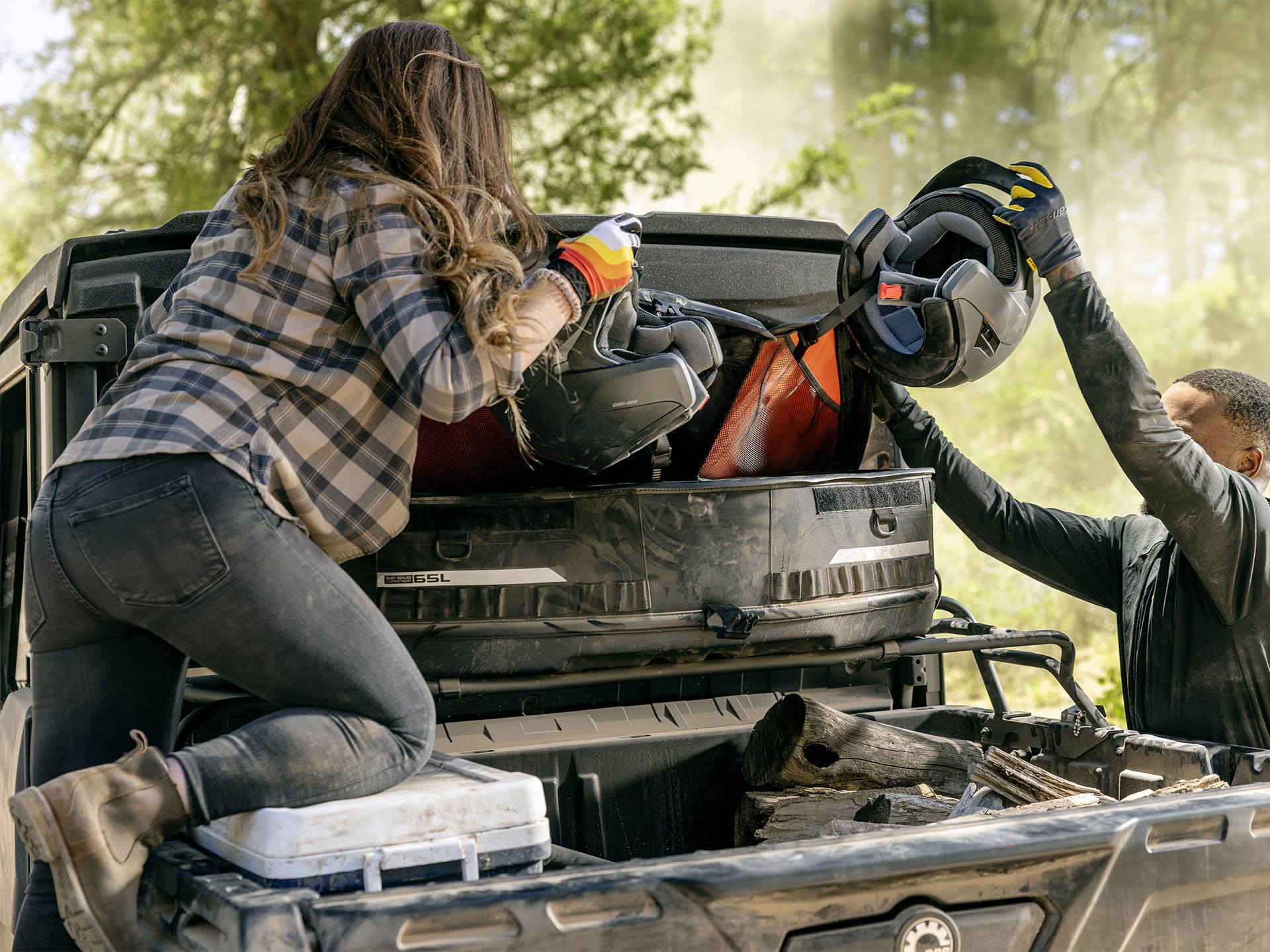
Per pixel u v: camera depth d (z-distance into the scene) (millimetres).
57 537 1828
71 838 1609
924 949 1748
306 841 1680
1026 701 7117
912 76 19656
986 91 19812
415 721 1898
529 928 1580
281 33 11500
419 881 1742
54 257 2613
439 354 1808
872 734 2631
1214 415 2863
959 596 8266
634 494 2486
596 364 2189
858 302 2676
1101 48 18922
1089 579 2957
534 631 2432
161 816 1682
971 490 3016
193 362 1878
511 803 1814
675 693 2791
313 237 1906
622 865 1702
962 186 2707
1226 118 16891
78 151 13047
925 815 2490
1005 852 1789
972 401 12812
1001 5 19812
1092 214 17750
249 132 12000
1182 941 1907
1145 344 15070
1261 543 2527
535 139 11070
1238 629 2594
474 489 2525
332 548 1963
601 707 2711
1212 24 16016
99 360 2488
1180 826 1912
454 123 2035
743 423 2777
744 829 2643
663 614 2500
